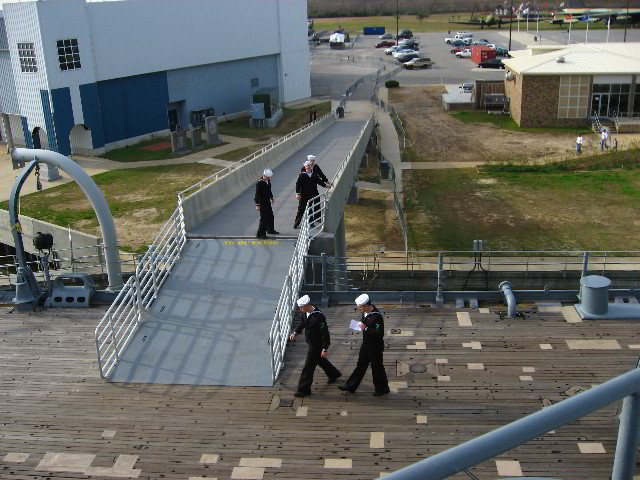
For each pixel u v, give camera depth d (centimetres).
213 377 1362
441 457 581
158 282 1697
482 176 4253
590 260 2805
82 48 4916
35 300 1716
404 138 5259
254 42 6388
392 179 4256
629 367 1346
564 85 5466
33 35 4694
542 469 1060
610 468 1059
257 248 1841
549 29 12106
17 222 1733
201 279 1703
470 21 14062
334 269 1902
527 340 1457
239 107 6438
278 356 1384
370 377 1345
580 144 4606
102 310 1703
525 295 1633
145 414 1257
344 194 2439
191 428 1209
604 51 5750
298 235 1848
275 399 1284
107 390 1341
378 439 1154
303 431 1184
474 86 6281
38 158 1819
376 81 7738
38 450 1168
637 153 4456
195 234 1939
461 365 1370
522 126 5619
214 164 4644
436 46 10812
